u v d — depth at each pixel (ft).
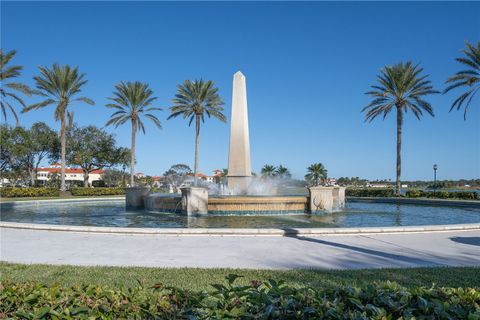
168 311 9.60
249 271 20.35
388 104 122.31
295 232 33.35
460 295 10.36
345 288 10.77
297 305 9.59
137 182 288.10
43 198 108.68
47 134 204.74
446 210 69.87
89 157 205.87
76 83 133.28
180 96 138.92
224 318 9.19
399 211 67.00
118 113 144.97
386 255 25.29
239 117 75.87
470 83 101.60
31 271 20.62
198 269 20.90
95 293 10.73
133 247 28.40
